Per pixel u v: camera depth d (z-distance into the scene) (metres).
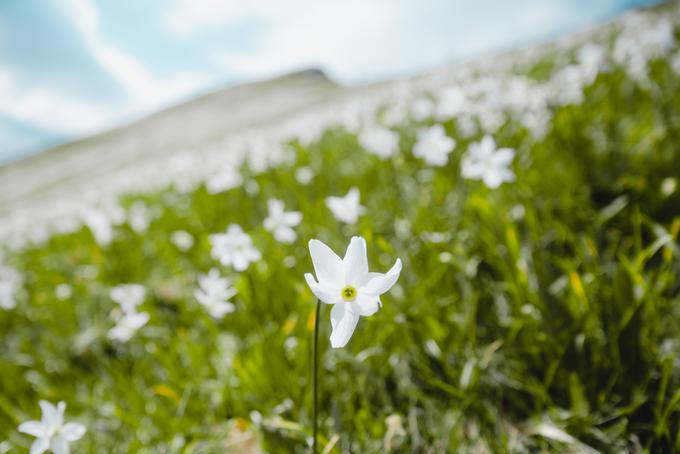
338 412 0.47
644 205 0.65
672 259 0.56
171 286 0.86
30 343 0.89
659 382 0.43
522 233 0.65
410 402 0.48
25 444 0.58
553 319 0.49
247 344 0.61
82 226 1.43
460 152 0.94
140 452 0.52
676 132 0.71
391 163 1.06
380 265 0.60
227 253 0.58
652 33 1.11
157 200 1.68
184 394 0.52
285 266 0.69
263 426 0.47
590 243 0.52
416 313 0.52
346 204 0.64
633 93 1.00
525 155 0.81
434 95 1.84
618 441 0.41
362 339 0.53
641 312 0.45
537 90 0.90
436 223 0.69
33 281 1.23
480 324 0.55
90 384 0.70
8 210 5.19
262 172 1.31
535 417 0.43
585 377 0.45
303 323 0.55
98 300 0.94
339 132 1.82
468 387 0.46
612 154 0.75
